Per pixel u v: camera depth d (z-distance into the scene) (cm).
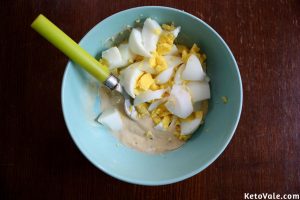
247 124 28
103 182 28
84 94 26
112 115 26
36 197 28
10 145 28
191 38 27
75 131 25
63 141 28
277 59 29
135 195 28
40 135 28
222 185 28
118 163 26
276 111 28
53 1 29
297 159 28
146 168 26
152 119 27
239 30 29
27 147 28
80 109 26
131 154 27
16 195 28
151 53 26
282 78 29
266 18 29
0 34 29
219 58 26
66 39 23
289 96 28
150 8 25
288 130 28
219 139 25
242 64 29
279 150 28
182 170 25
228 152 28
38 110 29
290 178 28
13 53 29
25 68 29
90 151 25
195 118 27
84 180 28
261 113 28
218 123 26
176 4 29
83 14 29
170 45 26
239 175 28
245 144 28
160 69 26
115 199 28
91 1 29
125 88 26
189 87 27
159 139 27
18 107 29
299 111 28
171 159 26
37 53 29
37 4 29
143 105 27
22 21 29
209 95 27
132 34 26
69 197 28
